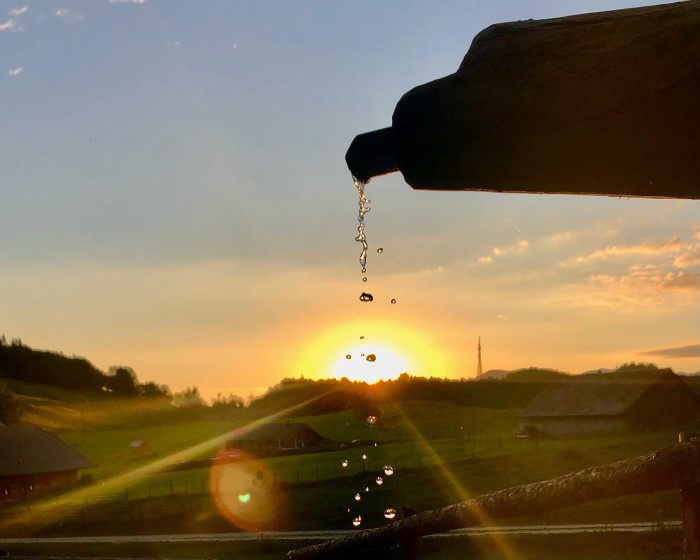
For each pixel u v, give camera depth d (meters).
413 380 98.06
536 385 97.94
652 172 1.83
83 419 155.12
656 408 73.94
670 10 1.81
